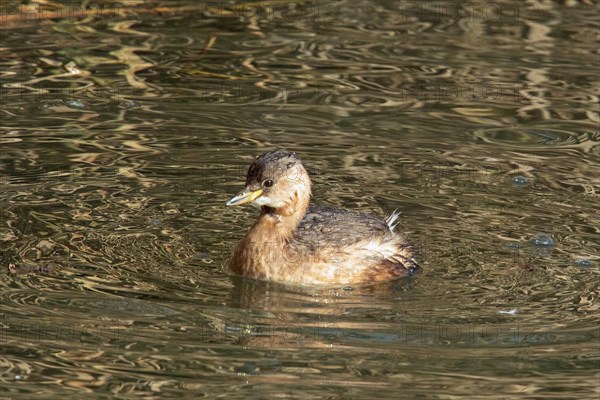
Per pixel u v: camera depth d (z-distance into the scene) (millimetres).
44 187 14195
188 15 21438
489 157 15641
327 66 19000
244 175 14859
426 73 18812
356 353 10500
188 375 10039
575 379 10016
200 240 13078
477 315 11273
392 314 11359
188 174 14844
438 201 14172
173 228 13297
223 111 17047
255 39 20281
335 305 11625
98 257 12391
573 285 11922
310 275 12281
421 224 13477
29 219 13258
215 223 13547
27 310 11094
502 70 18953
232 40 20203
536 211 13867
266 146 15789
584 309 11383
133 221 13391
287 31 20750
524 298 11641
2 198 13781
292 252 12359
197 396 9664
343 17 21703
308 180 12727
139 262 12367
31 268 12023
